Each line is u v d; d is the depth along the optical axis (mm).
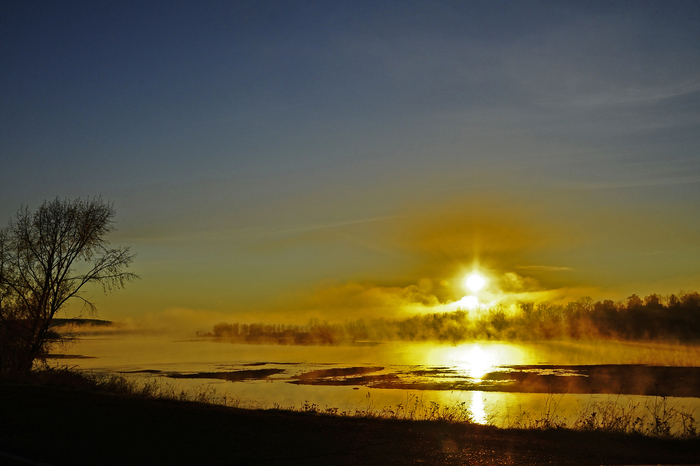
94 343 196375
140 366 78125
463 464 8859
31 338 29203
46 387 18344
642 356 90125
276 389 45656
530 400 36000
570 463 8969
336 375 63625
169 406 14484
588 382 51438
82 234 31203
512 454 9570
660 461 9164
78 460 8531
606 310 165000
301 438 10727
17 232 30391
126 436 10430
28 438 9992
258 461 8914
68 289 30703
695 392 42500
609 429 12211
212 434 10875
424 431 11703
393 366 77938
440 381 54750
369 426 12195
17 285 29906
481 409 28984
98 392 17703
